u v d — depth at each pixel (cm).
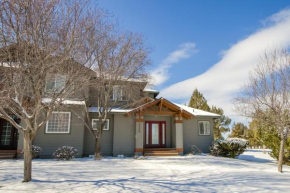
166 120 1847
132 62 1390
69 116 1473
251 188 633
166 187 642
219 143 1706
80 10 759
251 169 1056
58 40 693
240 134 3297
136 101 1555
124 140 1617
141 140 1602
